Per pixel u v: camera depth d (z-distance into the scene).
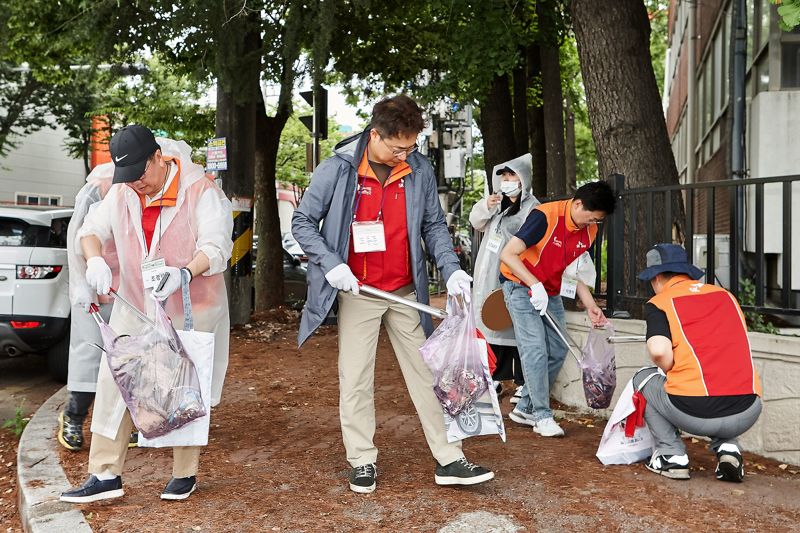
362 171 3.69
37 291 6.96
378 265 3.75
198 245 3.54
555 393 5.91
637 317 5.77
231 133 10.33
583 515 3.40
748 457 4.36
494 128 11.86
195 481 3.67
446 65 12.48
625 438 4.17
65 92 25.56
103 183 4.10
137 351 3.29
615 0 6.45
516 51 10.22
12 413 6.44
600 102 6.50
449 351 3.59
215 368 3.65
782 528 3.28
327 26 8.41
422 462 4.25
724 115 11.30
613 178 5.32
